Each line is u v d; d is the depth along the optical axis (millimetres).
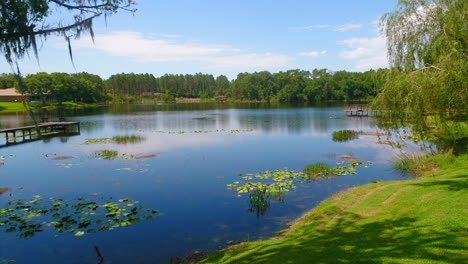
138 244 7762
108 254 7285
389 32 11000
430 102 9172
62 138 27484
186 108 79438
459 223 6309
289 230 8125
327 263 5410
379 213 7836
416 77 9391
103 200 11008
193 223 8953
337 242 6391
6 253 7324
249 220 9062
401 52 10797
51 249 7523
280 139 25406
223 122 41000
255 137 26766
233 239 7906
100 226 8766
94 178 13992
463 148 15672
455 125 10180
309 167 14516
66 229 8555
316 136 26672
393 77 10656
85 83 85438
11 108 63594
